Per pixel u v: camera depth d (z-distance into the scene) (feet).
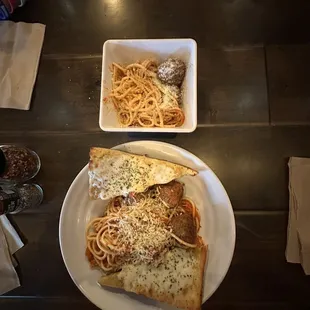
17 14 1.93
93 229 1.72
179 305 1.59
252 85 1.82
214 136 1.80
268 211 1.76
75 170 1.82
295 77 1.82
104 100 1.63
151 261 1.63
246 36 1.86
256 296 1.73
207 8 1.89
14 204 1.69
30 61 1.88
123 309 1.66
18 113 1.86
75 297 1.78
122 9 1.91
